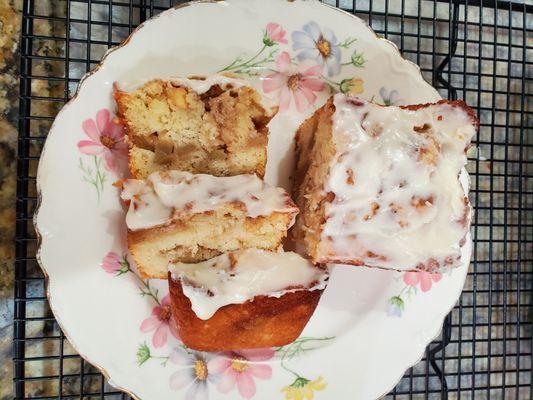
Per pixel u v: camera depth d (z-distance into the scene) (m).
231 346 0.27
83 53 0.30
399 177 0.26
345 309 0.30
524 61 0.35
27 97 0.27
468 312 0.37
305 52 0.29
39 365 0.30
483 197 0.36
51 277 0.26
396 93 0.30
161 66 0.27
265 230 0.27
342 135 0.26
